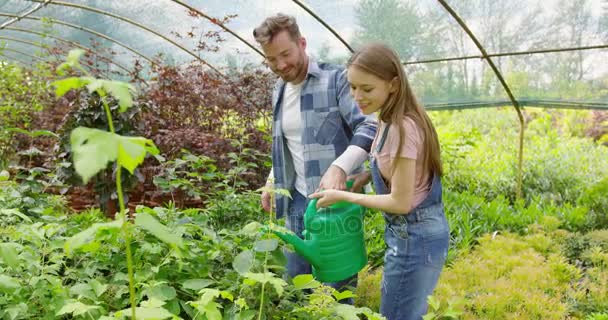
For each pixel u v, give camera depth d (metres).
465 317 3.09
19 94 6.57
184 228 2.06
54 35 7.46
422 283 2.00
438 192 1.99
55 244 1.94
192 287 1.77
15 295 1.64
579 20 4.31
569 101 5.43
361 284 3.44
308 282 1.59
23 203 3.09
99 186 4.37
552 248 4.39
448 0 4.42
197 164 3.43
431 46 5.27
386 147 1.92
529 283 3.62
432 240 1.98
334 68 2.64
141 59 7.68
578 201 5.66
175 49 7.20
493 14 4.49
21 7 6.47
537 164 6.60
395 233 2.02
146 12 6.34
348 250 2.16
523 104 5.82
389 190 2.04
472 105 6.17
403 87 1.87
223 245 2.10
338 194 2.00
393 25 5.10
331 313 1.60
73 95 6.14
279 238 2.06
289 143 2.77
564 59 4.90
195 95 5.25
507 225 5.04
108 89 0.71
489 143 8.51
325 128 2.58
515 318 3.13
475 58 5.24
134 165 0.76
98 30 7.05
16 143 6.11
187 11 5.35
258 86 5.43
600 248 4.12
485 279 3.64
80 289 1.62
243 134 5.05
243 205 3.12
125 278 1.84
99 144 0.69
